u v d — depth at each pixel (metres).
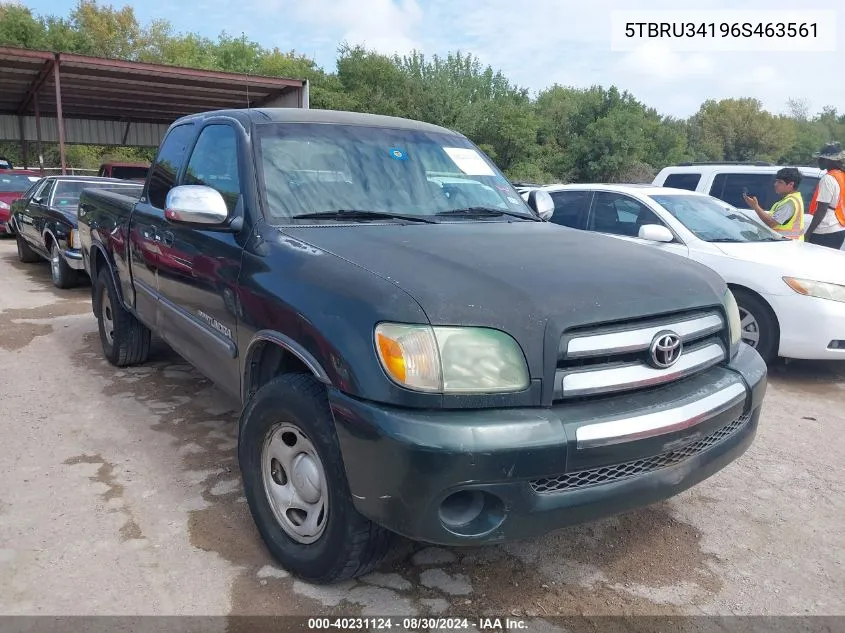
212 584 2.74
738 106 68.44
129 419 4.45
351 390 2.33
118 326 5.22
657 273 2.81
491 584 2.82
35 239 9.88
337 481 2.46
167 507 3.34
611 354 2.46
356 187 3.49
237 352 3.13
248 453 2.92
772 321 5.75
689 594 2.80
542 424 2.28
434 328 2.28
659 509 3.52
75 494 3.44
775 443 4.43
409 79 42.81
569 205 7.52
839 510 3.55
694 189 10.02
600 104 49.06
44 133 26.97
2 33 40.03
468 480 2.20
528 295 2.43
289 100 21.19
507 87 55.47
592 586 2.83
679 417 2.51
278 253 2.91
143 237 4.30
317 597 2.68
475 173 4.05
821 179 7.74
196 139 4.07
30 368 5.51
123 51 50.53
